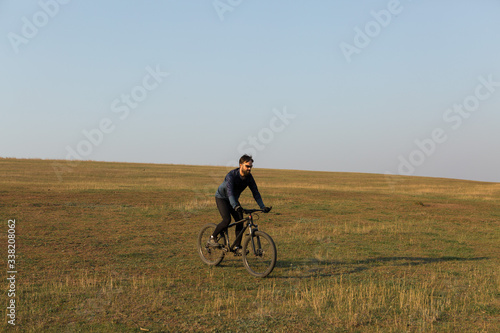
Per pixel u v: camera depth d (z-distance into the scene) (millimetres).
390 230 12078
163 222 12359
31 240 8758
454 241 10656
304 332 4273
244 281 6234
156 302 5047
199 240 7609
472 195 27734
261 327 4367
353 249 9055
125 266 6965
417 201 20453
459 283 6379
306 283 6172
